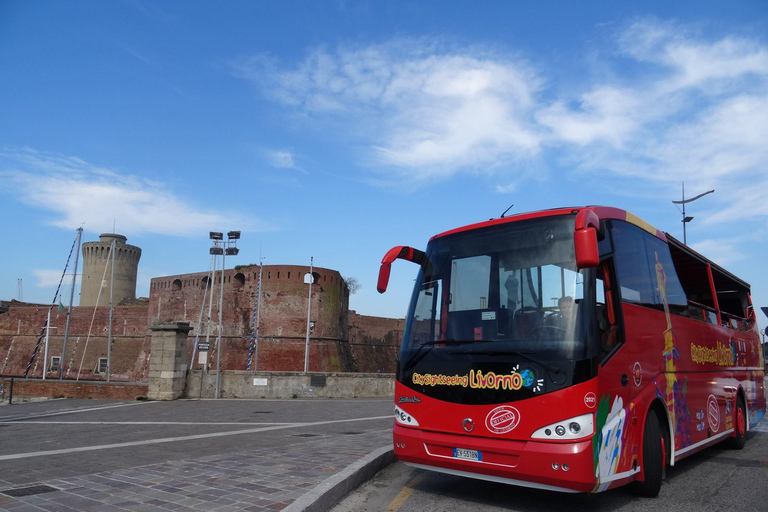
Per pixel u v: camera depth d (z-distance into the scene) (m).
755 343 13.90
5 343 78.69
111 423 14.88
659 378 7.75
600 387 6.03
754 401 13.09
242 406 19.97
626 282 7.33
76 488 6.64
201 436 11.95
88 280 88.94
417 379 7.07
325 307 60.91
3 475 7.48
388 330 81.94
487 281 7.05
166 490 6.54
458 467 6.57
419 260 8.09
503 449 6.12
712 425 9.83
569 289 6.38
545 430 5.93
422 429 6.90
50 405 20.77
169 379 22.69
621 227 7.73
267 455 9.07
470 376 6.56
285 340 58.16
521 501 7.15
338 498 6.86
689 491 7.73
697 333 9.77
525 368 6.20
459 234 7.74
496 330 6.67
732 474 8.97
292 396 24.19
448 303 7.26
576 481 5.71
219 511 5.66
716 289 11.75
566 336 6.12
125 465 8.27
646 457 7.12
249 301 60.41
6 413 18.03
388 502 7.09
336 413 17.50
